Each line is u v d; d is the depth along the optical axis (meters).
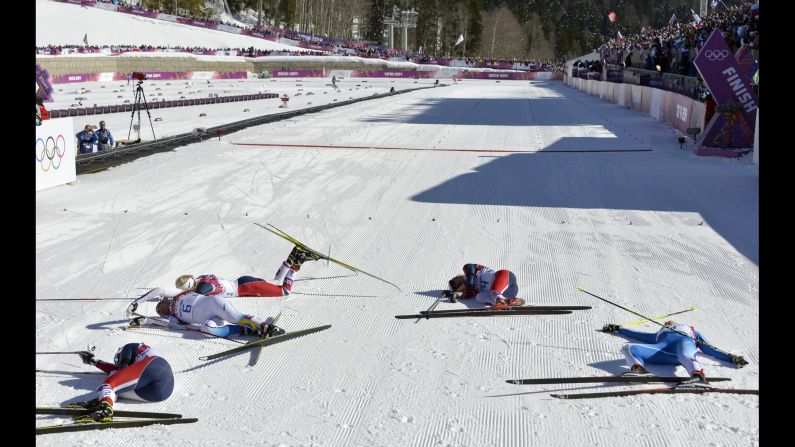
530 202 14.87
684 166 18.88
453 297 8.77
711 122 20.62
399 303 8.80
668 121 29.34
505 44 172.12
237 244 11.59
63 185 16.27
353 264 10.52
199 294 7.97
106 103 42.12
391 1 141.12
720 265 10.33
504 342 7.52
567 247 11.41
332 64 87.81
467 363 7.00
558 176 17.77
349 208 14.34
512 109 38.94
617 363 6.98
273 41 98.12
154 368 6.15
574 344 7.46
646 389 6.37
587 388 6.43
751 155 19.81
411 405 6.11
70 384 6.52
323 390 6.41
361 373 6.78
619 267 10.29
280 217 13.55
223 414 5.96
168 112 36.56
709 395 6.27
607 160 20.22
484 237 12.05
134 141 23.62
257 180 17.25
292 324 8.10
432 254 11.05
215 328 7.75
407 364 6.97
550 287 9.39
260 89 59.03
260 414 5.96
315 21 128.25
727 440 5.48
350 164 19.66
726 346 7.36
